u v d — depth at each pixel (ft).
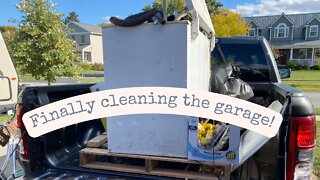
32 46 31.73
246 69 11.72
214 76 10.22
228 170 6.15
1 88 20.35
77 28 134.62
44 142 7.89
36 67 32.24
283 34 115.65
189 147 6.23
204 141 6.29
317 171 12.09
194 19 6.19
